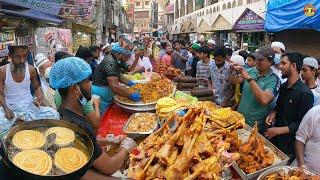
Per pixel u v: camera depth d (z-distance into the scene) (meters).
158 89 4.88
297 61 3.41
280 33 10.92
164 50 11.55
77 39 18.25
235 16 14.42
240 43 15.33
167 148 2.28
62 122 1.73
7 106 4.42
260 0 11.36
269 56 3.64
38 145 1.56
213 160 2.20
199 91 5.43
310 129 2.93
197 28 22.64
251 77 3.61
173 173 2.12
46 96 5.05
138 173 2.24
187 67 9.50
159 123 3.57
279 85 3.62
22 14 7.42
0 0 5.86
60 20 10.01
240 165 2.66
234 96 4.83
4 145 1.47
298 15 8.05
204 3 21.66
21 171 1.39
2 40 7.63
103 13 26.30
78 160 1.54
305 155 3.01
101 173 1.91
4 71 4.52
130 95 4.56
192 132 2.35
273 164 2.72
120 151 2.29
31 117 4.46
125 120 4.33
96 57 7.16
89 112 2.55
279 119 3.63
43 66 5.29
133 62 7.35
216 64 5.55
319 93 4.03
